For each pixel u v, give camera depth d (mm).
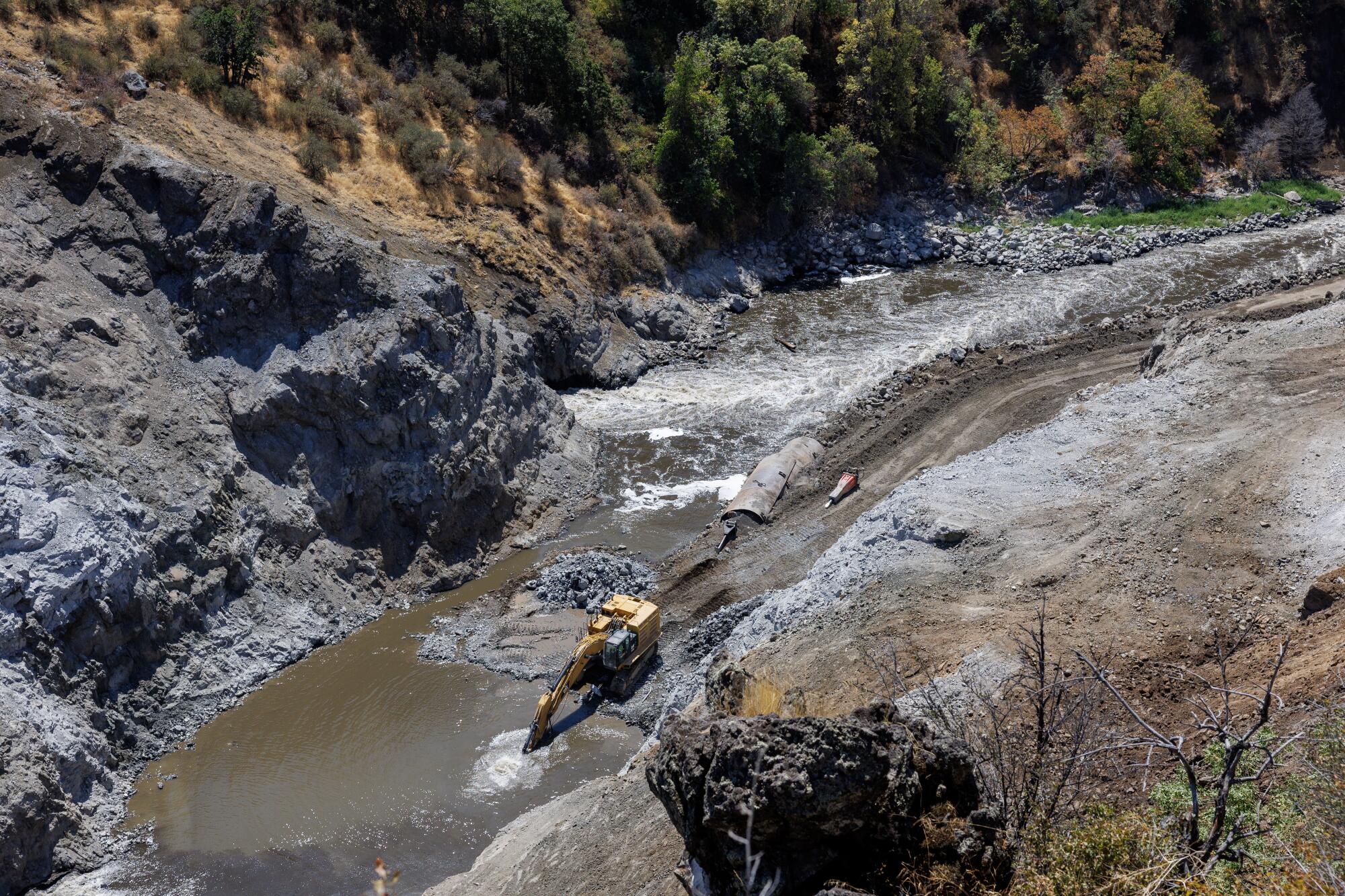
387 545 36438
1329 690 18219
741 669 18672
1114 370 45438
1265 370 35750
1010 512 30172
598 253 54969
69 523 28750
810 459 41438
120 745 28359
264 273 36938
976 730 15383
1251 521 27594
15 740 25156
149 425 33312
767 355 52969
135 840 26125
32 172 37531
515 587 35688
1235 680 20625
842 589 29188
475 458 38500
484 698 30797
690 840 11484
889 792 11250
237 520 33625
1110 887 10367
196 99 46312
